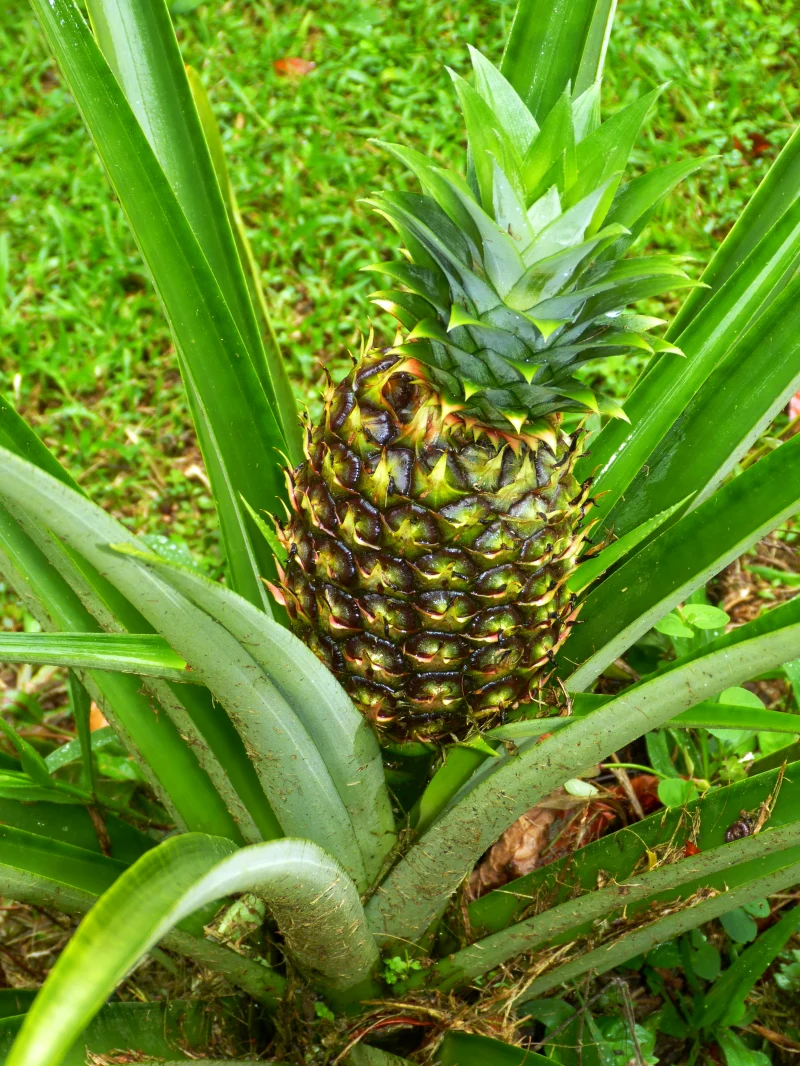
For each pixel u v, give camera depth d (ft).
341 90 4.25
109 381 3.44
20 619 2.92
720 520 1.66
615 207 1.61
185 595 1.26
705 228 3.76
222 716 1.75
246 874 1.29
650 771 2.33
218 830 1.78
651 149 3.96
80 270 3.67
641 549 1.85
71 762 2.35
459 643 1.59
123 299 3.62
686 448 1.86
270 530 1.73
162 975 2.19
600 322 1.60
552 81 1.92
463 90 1.50
